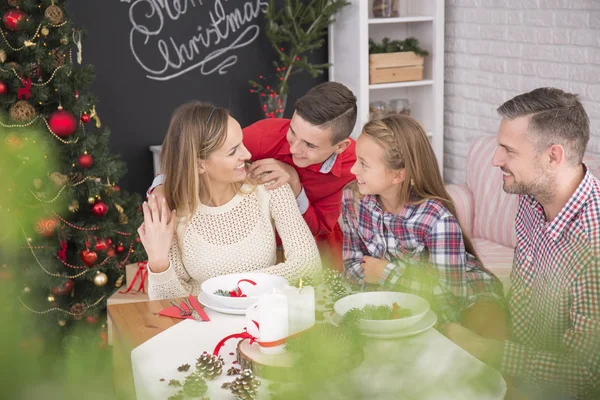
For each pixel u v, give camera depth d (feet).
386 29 14.26
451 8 13.69
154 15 12.75
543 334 4.64
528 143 4.37
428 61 13.85
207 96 13.43
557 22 11.39
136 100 12.92
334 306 4.50
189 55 13.14
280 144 7.25
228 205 6.19
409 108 13.99
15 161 2.56
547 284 4.53
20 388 1.46
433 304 4.80
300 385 1.70
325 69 14.24
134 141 13.06
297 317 4.02
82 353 1.60
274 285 5.28
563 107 4.30
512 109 4.45
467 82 13.53
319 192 7.32
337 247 7.66
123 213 10.14
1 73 8.68
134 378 4.11
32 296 9.02
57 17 8.93
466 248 5.55
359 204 5.86
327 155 6.72
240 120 13.78
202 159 5.81
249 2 13.35
